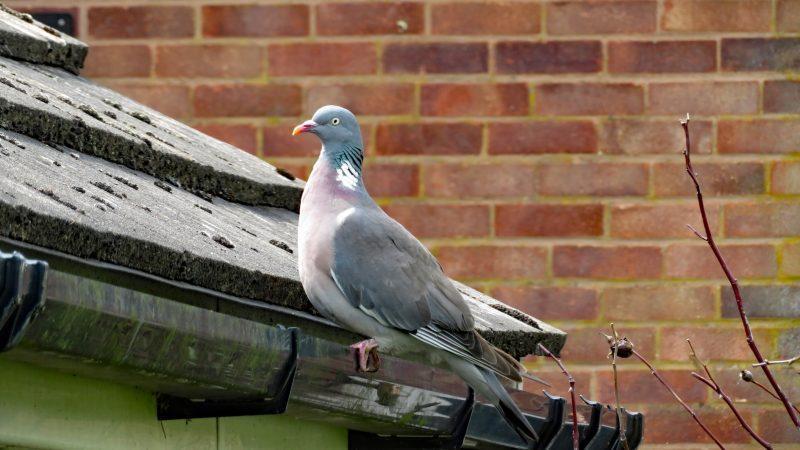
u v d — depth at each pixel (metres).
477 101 11.71
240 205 7.79
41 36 8.30
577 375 11.55
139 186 6.59
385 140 11.73
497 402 6.65
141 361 5.14
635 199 11.63
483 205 11.65
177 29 11.88
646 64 11.71
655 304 11.58
